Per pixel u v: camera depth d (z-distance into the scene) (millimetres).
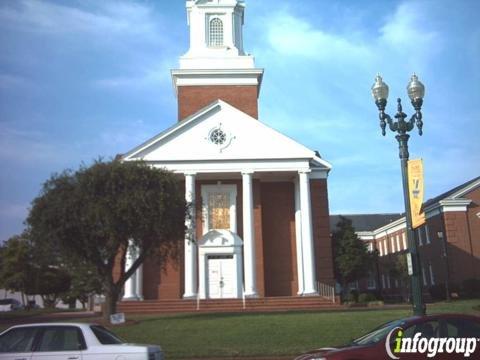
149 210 24125
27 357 11000
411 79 16812
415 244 15273
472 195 49531
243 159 38031
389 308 30797
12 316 37312
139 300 35312
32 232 24359
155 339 19562
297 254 39469
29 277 58719
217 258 37531
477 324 10172
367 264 48625
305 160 38375
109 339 11672
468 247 48594
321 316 24562
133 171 24734
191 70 43719
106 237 24359
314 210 39625
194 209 30312
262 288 37688
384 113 16844
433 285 48469
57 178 24375
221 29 46531
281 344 18234
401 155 16234
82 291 43031
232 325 22094
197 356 16906
